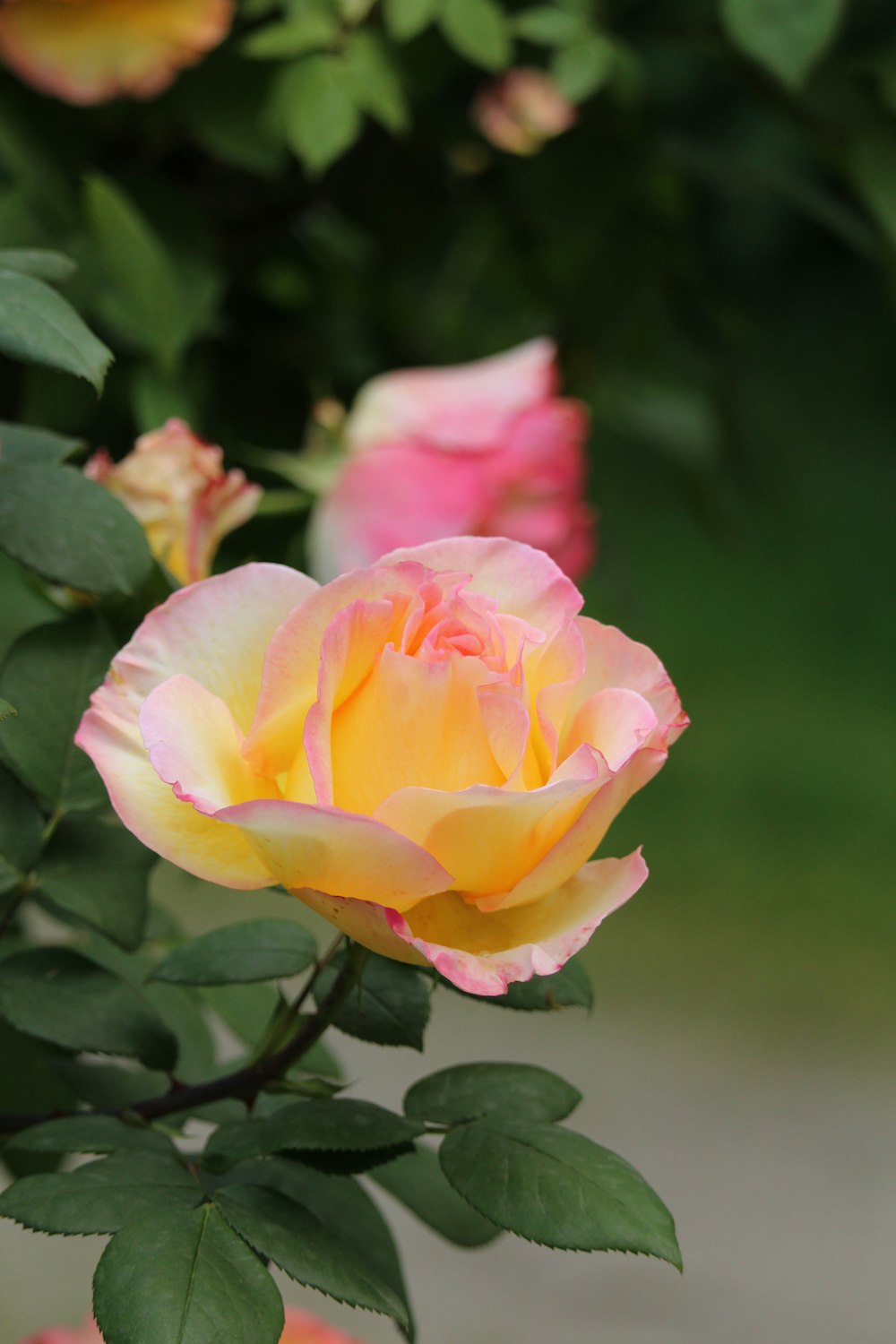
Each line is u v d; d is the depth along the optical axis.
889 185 1.50
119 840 1.21
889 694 7.07
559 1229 1.12
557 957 1.11
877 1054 4.60
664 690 1.15
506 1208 1.13
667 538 8.58
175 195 1.43
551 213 1.62
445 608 1.13
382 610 1.12
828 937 5.18
